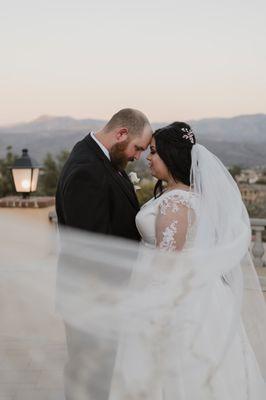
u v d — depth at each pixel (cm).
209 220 239
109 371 214
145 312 221
